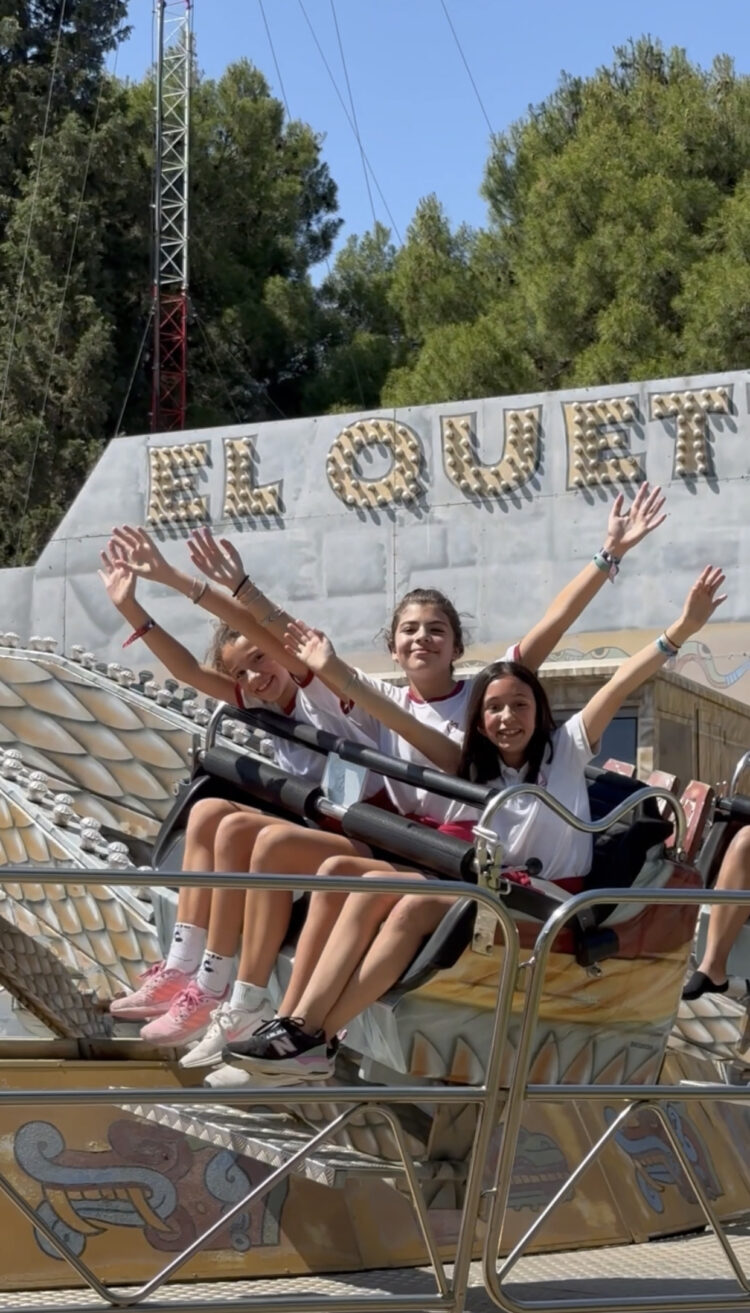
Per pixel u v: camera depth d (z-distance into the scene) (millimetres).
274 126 41469
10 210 38719
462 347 30234
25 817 6109
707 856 6152
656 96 33375
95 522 15891
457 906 4055
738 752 12125
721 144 31266
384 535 14633
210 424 37188
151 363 37375
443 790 4379
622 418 13828
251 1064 4035
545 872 4633
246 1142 4141
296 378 40094
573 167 30922
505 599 14148
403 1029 4117
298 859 4426
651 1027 4559
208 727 5070
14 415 36000
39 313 36406
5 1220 3760
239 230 41312
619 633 13648
